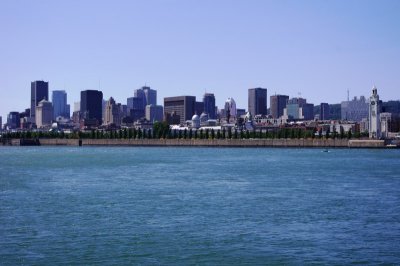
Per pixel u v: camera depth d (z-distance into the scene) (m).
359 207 97.25
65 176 161.50
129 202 104.00
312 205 99.62
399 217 87.06
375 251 65.56
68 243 69.31
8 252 64.94
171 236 73.25
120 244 68.81
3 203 102.56
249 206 98.56
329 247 67.38
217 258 62.62
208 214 90.00
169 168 195.75
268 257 62.94
